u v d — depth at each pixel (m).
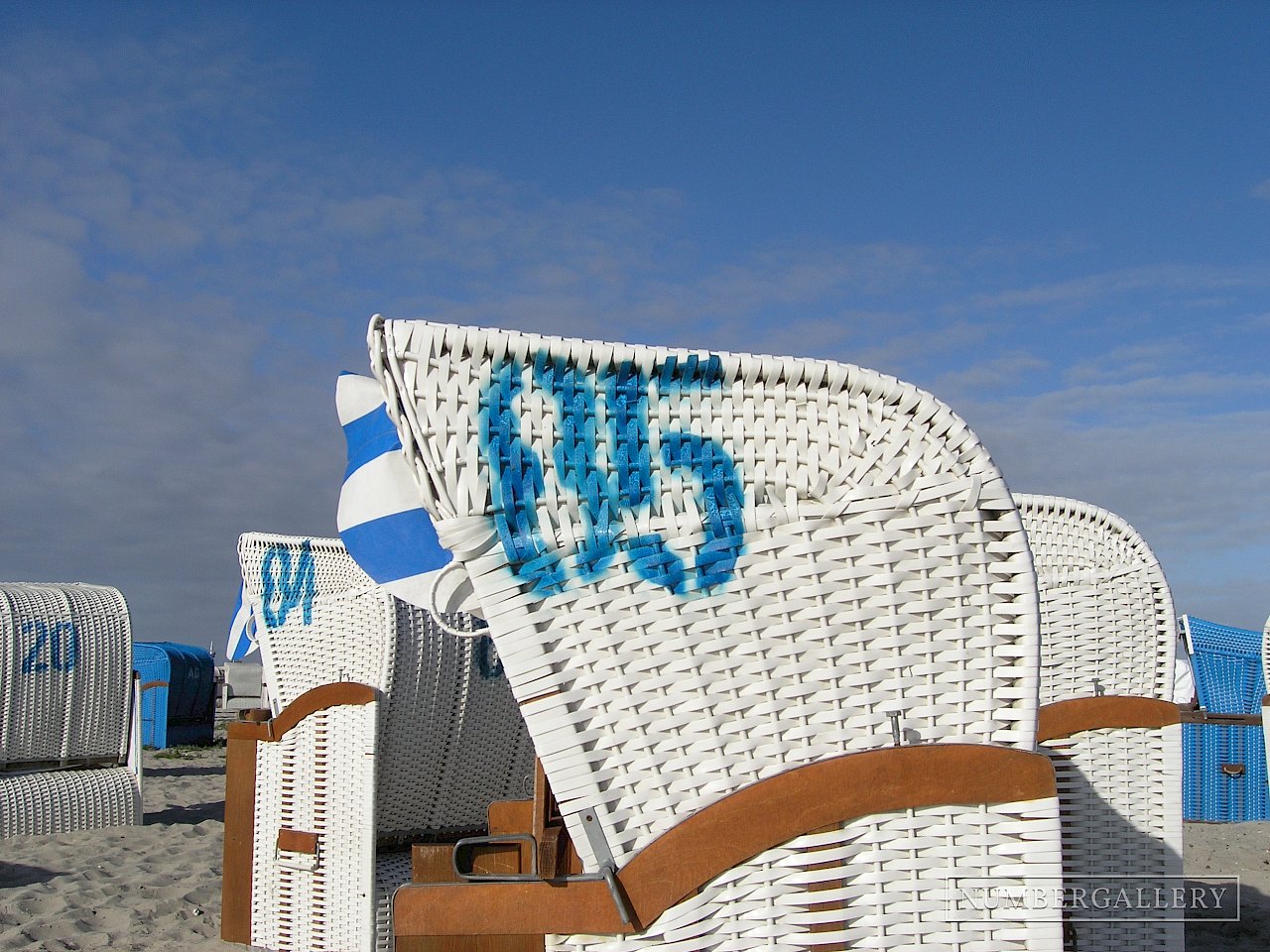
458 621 5.89
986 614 2.43
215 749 19.72
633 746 2.32
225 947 5.63
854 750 2.37
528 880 2.33
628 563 2.34
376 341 2.29
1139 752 4.09
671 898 2.25
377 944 5.16
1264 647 6.68
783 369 2.42
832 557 2.40
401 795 5.73
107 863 7.71
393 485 2.45
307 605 5.75
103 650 9.93
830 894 2.27
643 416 2.40
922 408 2.44
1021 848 2.30
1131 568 4.45
